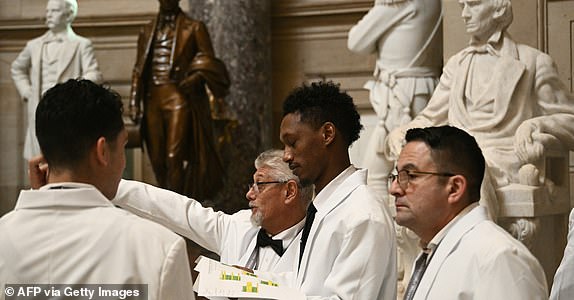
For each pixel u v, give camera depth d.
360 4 13.05
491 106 7.77
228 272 4.01
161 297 2.83
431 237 3.70
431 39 9.51
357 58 13.19
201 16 12.59
